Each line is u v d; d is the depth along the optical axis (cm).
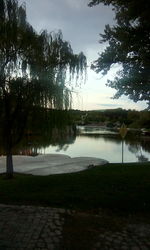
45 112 1330
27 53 1251
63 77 1317
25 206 698
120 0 851
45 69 1276
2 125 1316
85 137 7538
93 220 623
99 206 720
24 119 1322
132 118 11269
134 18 837
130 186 898
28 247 492
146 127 9150
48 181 987
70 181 979
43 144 1415
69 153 3759
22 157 2248
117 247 505
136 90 939
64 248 495
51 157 2308
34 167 1789
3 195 809
